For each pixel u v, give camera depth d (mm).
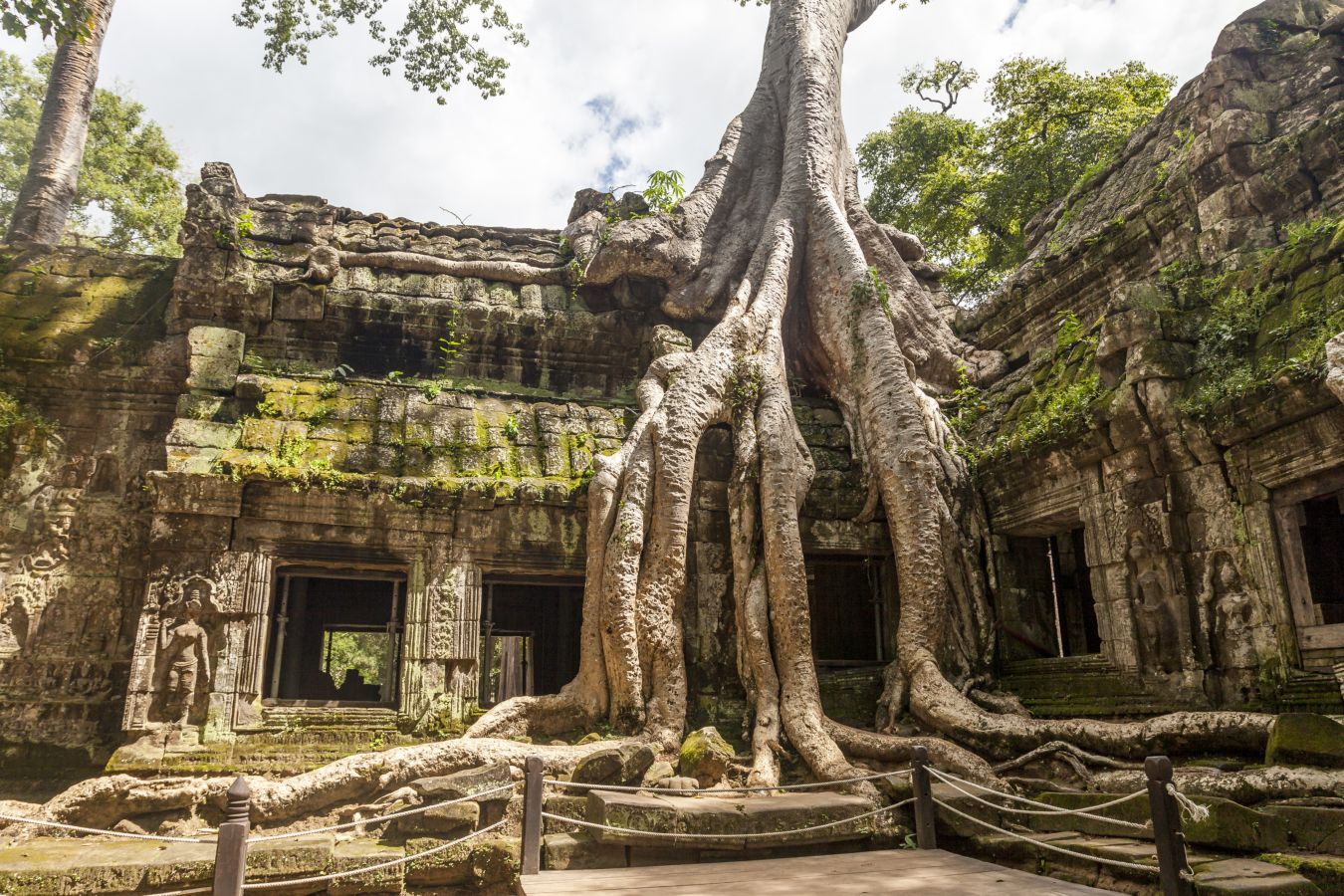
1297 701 6988
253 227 11398
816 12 14500
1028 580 10672
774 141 13867
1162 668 8203
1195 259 9727
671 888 5281
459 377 11672
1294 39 9945
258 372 10562
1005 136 20156
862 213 13500
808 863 6023
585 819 6883
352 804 7438
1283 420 7242
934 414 11148
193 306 10836
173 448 9234
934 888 5172
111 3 15320
